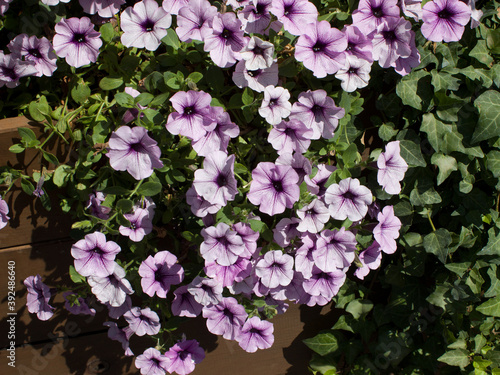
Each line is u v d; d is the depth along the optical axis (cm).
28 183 88
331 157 94
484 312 95
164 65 89
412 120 93
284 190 84
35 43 86
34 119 87
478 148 92
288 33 88
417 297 100
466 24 92
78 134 87
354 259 90
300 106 85
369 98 95
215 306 90
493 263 94
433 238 95
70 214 93
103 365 103
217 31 83
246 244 86
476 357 96
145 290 87
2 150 87
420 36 91
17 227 92
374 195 93
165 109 88
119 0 87
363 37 85
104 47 89
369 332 103
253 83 84
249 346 92
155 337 94
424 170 94
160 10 84
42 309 92
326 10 90
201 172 82
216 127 84
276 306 93
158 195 92
